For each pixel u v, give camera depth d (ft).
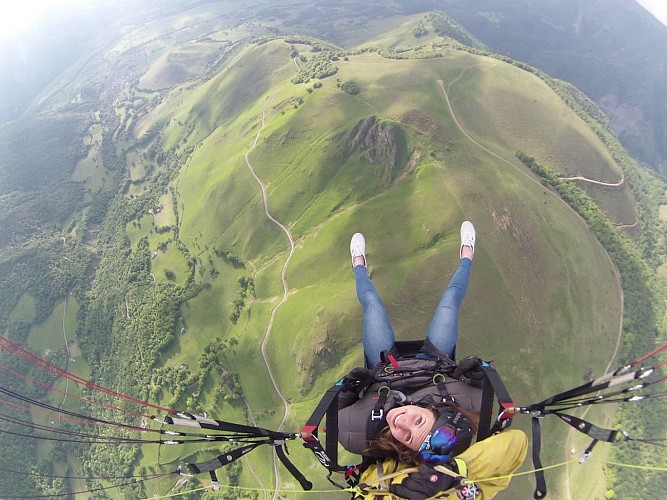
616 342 263.29
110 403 327.47
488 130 354.95
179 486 260.21
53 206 548.72
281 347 280.51
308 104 379.14
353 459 193.98
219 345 299.79
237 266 341.21
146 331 336.90
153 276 379.55
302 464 229.45
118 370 345.92
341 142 343.67
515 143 355.15
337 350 263.08
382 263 286.05
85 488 307.78
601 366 252.21
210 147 446.19
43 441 333.21
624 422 228.84
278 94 423.23
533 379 241.35
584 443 222.48
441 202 292.61
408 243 288.30
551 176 324.80
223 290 336.70
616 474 214.28
